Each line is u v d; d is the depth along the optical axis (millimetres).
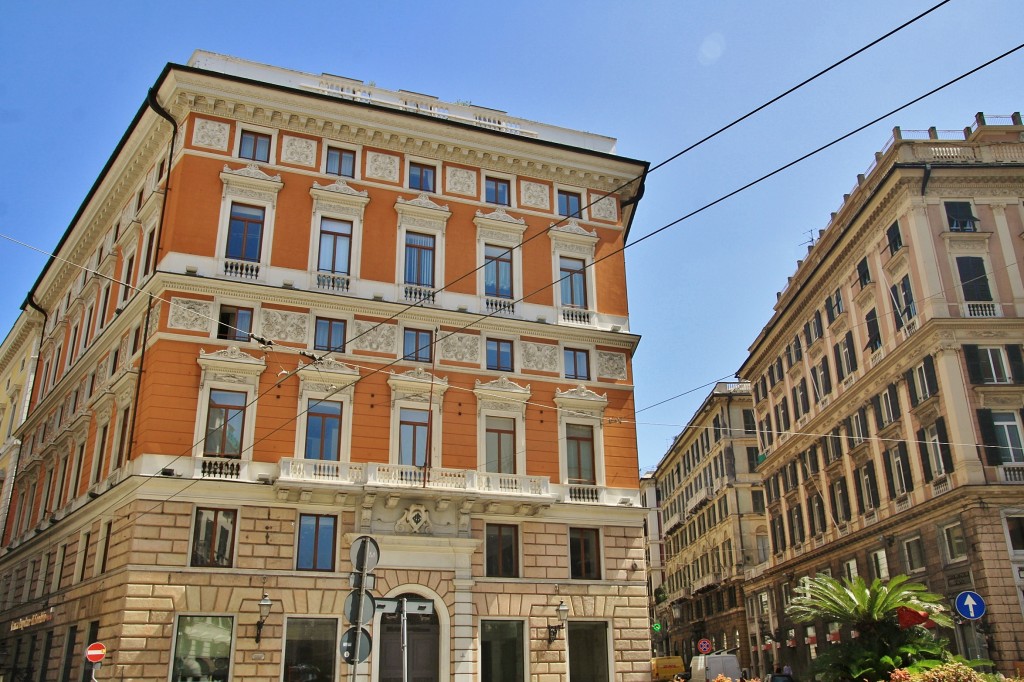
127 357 32094
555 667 30203
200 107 32594
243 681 26516
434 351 32531
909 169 39344
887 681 22672
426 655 28938
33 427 47188
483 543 30828
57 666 31250
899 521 40281
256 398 29641
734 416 71125
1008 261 38531
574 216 36875
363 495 29172
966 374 36406
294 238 32312
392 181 34562
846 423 46906
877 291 42875
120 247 37344
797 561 53594
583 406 34062
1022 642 32312
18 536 42562
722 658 47938
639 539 33188
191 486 27797
